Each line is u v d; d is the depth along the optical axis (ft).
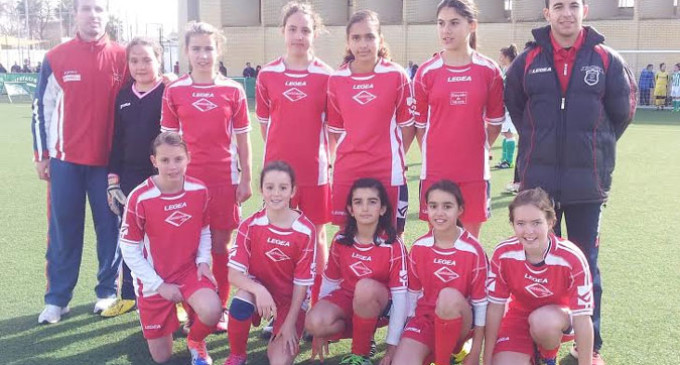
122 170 15.01
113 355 13.14
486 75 13.76
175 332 14.44
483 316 12.19
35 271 18.02
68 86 14.53
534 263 11.75
